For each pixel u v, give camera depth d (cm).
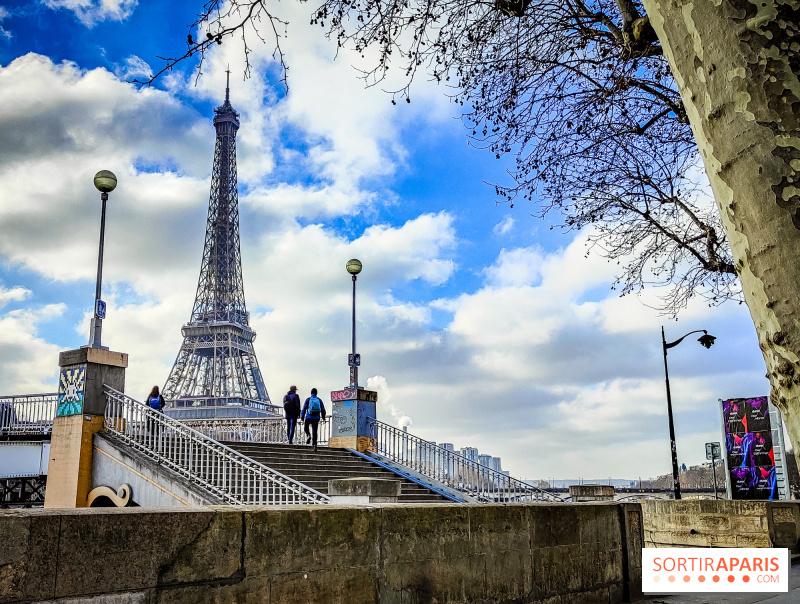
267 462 1811
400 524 646
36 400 2353
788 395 252
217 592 486
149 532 453
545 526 838
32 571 392
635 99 1212
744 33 264
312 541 561
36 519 399
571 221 1445
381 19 909
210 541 488
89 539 421
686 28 287
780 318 251
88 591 415
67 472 1627
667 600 969
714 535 1788
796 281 245
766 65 258
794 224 247
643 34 577
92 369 1672
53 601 399
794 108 252
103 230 1777
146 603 443
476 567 727
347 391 2375
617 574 956
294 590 539
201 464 1494
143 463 1520
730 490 2284
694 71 285
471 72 1120
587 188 1393
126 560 437
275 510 537
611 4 1139
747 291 271
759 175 256
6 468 2314
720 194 278
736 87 264
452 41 1049
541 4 1048
